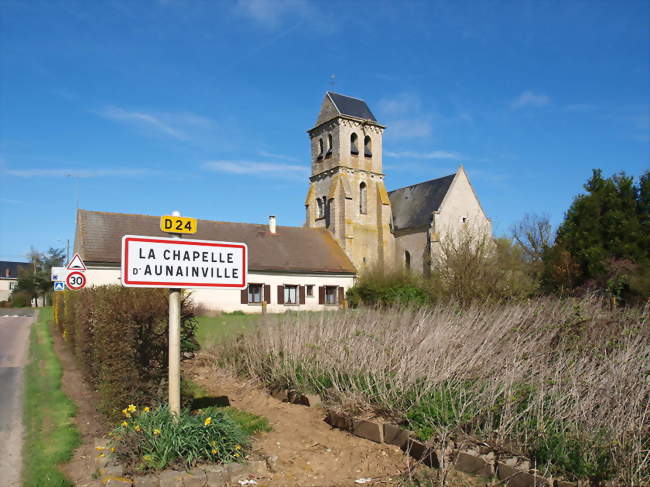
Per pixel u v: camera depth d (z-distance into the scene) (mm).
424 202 49219
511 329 10695
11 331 24172
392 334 11242
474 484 5879
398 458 6762
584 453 5719
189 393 9453
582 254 34781
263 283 37562
